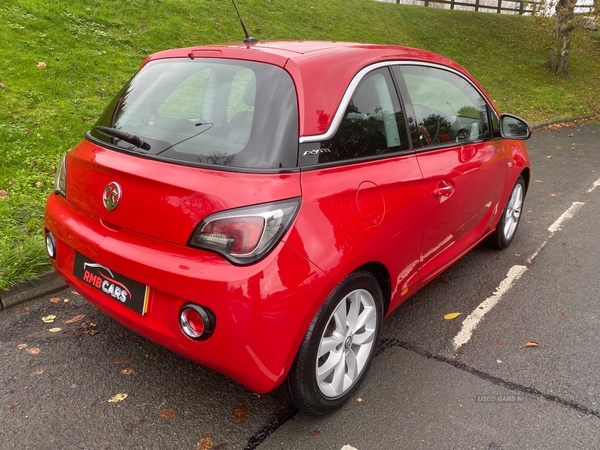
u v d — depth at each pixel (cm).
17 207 442
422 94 310
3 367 281
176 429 243
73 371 281
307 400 235
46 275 363
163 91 261
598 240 505
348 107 248
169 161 221
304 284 208
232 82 241
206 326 201
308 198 215
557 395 274
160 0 1102
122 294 228
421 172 286
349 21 1639
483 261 448
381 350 312
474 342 323
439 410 260
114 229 233
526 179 479
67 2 924
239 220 198
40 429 239
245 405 261
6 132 541
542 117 1361
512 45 2008
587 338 330
